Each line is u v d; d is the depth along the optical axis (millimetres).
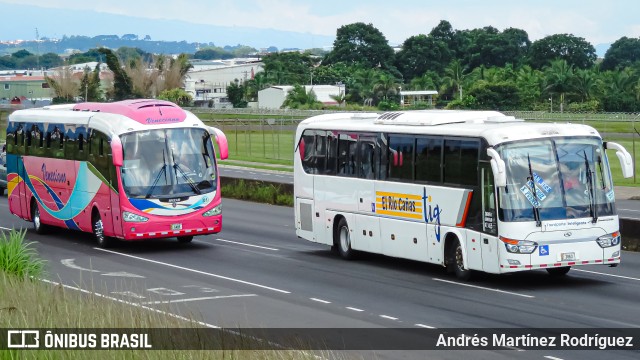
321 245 41594
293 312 26578
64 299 24328
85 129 42438
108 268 35688
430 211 32625
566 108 176375
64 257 38844
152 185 39656
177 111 41125
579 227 29703
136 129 39938
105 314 22516
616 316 25125
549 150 29953
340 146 37125
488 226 30078
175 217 39781
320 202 38312
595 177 30141
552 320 24719
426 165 32844
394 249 34500
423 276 32750
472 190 30812
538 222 29422
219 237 44500
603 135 110062
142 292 30125
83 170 42625
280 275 33406
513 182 29609
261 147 118438
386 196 34656
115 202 39875
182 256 38562
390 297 28734
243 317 25844
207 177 40562
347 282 31703
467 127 31625
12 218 54469
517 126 30484
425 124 33094
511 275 32625
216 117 150500
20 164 48875
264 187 63062
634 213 51938
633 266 34281
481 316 25469
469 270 31422
